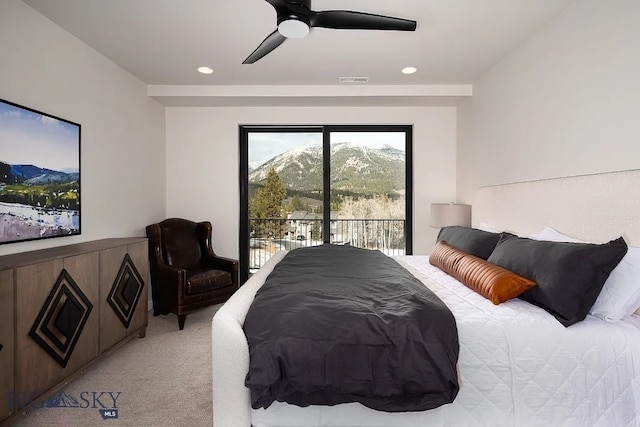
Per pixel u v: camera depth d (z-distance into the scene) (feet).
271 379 4.22
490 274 6.13
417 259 10.21
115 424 5.96
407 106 13.82
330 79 11.81
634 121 5.71
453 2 7.19
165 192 13.87
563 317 5.08
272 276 6.77
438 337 4.53
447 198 13.92
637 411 4.66
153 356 8.56
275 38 6.95
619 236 5.72
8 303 5.50
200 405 6.50
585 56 6.77
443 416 4.70
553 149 7.77
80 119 8.89
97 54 9.58
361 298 5.34
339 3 7.22
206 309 12.42
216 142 13.94
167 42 9.05
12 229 6.76
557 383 4.71
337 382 4.31
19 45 7.03
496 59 10.11
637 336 4.80
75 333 6.91
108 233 10.11
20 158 6.95
